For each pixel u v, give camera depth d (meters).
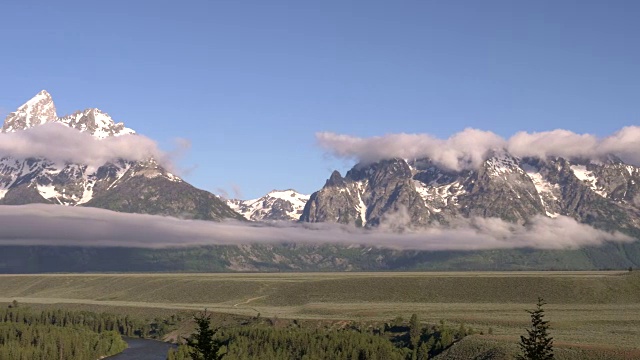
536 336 188.25
